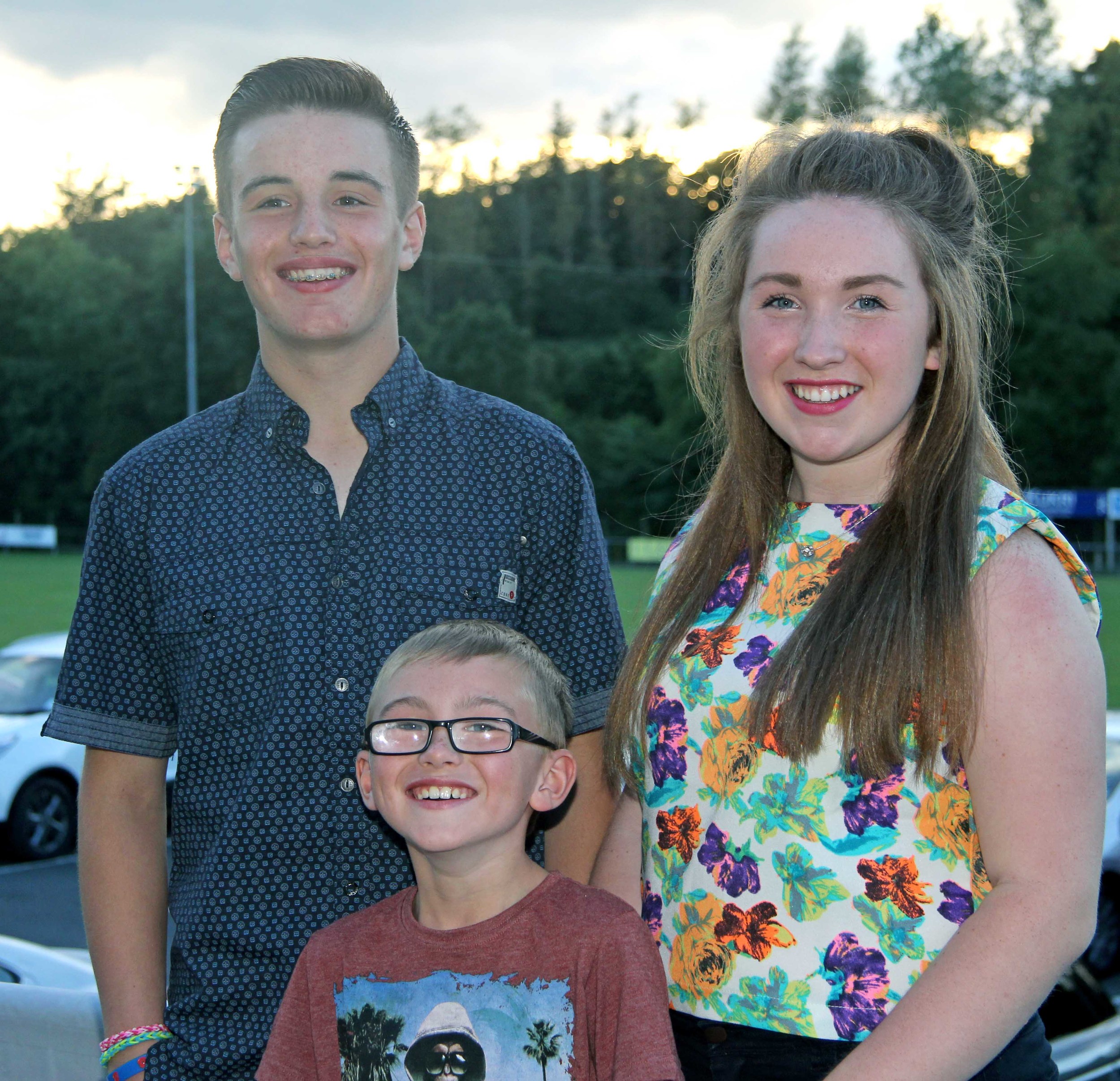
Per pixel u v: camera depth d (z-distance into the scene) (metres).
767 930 1.65
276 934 1.98
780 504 1.87
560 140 88.00
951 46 59.66
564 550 2.17
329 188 2.02
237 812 2.00
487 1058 1.70
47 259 64.31
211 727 2.03
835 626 1.63
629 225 82.19
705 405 2.08
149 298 58.47
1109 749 6.55
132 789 2.14
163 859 2.17
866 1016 1.59
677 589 1.91
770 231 1.75
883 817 1.59
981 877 1.60
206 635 2.03
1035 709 1.50
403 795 1.79
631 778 1.92
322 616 2.03
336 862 1.99
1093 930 1.49
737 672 1.75
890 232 1.68
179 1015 2.00
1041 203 51.94
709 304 2.02
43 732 2.10
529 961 1.71
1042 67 59.72
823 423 1.71
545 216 84.38
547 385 56.88
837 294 1.69
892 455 1.78
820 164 1.77
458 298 69.12
